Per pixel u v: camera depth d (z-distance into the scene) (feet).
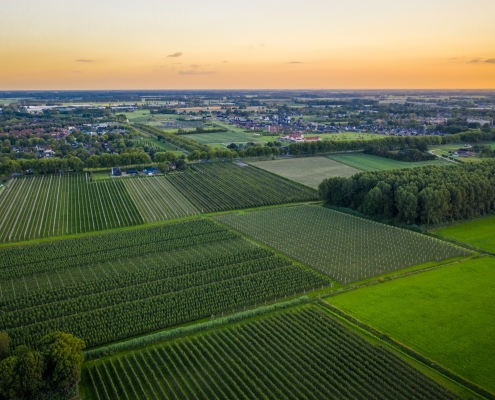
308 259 399.85
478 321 289.12
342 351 258.98
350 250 418.10
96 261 394.11
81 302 320.70
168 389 231.09
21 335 280.72
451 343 265.75
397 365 246.06
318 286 346.54
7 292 338.95
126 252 411.34
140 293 333.83
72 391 224.74
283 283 349.20
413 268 377.09
